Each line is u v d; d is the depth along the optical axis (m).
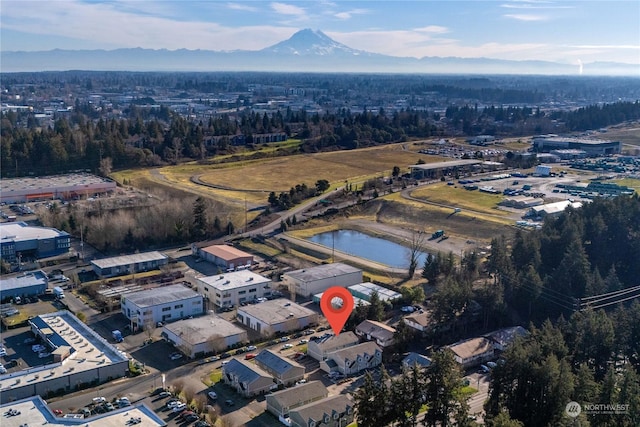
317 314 88.00
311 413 60.16
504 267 94.62
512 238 124.12
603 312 75.00
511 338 79.06
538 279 88.06
